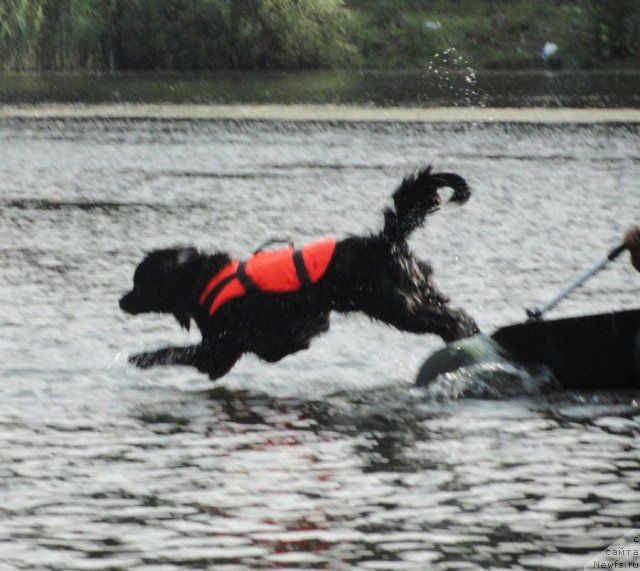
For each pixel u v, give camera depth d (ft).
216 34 195.83
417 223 41.39
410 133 121.49
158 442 35.78
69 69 188.24
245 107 145.28
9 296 54.24
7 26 180.24
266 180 91.61
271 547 27.94
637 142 113.80
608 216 75.20
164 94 159.12
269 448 35.24
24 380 42.27
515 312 50.96
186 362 42.14
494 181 89.71
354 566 26.86
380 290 41.11
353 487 31.81
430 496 31.14
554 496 31.07
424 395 40.70
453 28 212.23
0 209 78.95
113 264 61.41
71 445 35.42
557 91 161.99
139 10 192.03
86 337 47.83
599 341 40.60
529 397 40.40
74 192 86.58
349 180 91.20
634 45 200.13
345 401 40.22
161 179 92.84
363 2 222.07
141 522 29.43
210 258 42.27
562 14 215.51
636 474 32.73
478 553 27.50
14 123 129.49
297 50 199.82
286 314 41.34
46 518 29.68
